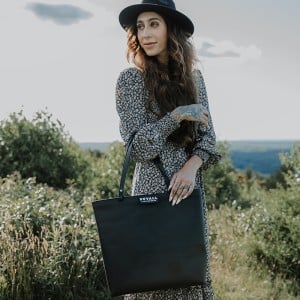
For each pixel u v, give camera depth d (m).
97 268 4.14
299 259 5.26
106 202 2.41
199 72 2.78
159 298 2.65
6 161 8.30
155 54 2.63
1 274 3.79
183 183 2.48
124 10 2.63
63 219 4.28
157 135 2.47
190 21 2.64
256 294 4.67
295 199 5.57
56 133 8.66
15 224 4.17
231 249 5.57
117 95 2.63
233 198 9.04
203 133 2.68
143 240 2.42
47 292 3.87
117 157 7.62
